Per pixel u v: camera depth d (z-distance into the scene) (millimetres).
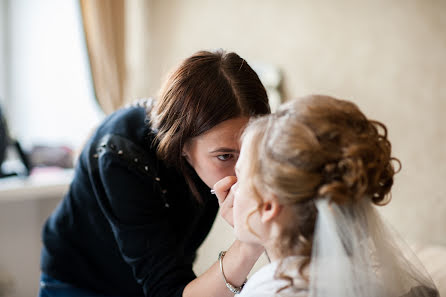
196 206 1514
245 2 3158
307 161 924
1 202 2875
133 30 3330
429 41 2623
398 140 2752
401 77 2711
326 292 937
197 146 1251
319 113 955
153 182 1379
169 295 1275
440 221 2646
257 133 1020
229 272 1189
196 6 3316
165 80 1308
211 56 1262
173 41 3436
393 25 2711
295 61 3023
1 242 2898
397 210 2773
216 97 1195
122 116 1441
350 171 912
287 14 3023
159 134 1297
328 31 2900
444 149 2621
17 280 2965
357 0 2799
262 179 977
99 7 3027
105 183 1352
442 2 2570
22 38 3127
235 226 1064
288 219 979
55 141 3254
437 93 2621
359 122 973
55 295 1597
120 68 3154
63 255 1598
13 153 3074
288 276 963
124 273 1587
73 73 3273
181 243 1552
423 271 1134
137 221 1341
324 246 940
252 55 3182
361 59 2814
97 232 1537
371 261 1029
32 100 3186
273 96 3066
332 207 930
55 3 3193
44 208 3018
